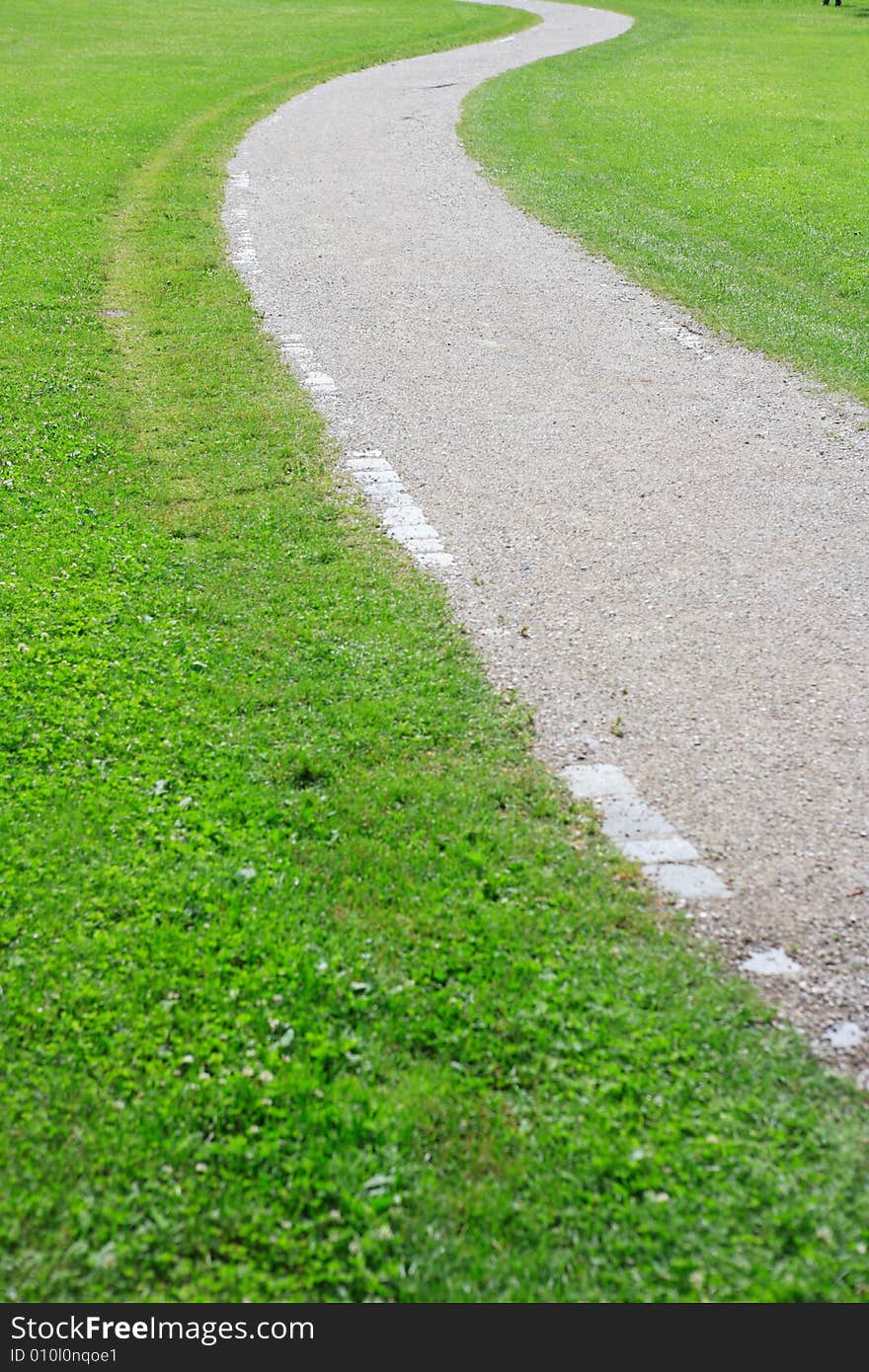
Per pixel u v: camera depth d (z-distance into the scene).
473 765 6.24
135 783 6.08
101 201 20.20
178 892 5.25
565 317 14.88
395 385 12.59
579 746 6.42
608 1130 4.12
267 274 16.66
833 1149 4.07
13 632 7.54
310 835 5.68
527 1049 4.46
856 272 16.12
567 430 11.35
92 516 9.34
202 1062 4.40
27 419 11.29
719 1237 3.76
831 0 56.03
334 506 9.59
